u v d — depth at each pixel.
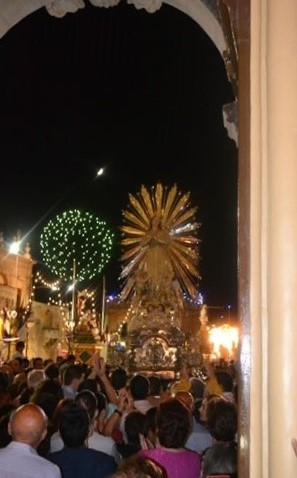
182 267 24.75
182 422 3.87
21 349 14.86
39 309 25.45
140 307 24.16
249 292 1.93
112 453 4.86
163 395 7.51
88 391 5.21
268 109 1.95
